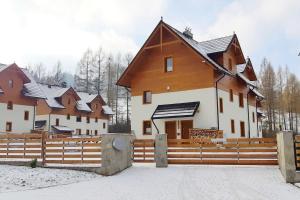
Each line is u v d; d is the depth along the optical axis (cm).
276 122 7125
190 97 2556
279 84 7562
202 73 2519
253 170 1505
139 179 1341
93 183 1249
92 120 6328
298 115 7212
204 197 959
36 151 1697
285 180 1223
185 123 2566
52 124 5559
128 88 3091
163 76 2723
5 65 4612
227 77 2780
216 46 2783
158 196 987
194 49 2452
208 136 2320
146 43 2716
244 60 3056
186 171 1516
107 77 8225
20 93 4509
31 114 4619
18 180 1268
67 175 1410
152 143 1784
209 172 1470
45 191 1075
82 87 8175
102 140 1502
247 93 3300
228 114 2714
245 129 3127
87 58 8219
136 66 2867
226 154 1681
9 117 4334
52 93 5850
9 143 1769
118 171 1545
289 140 1225
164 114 2542
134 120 2831
